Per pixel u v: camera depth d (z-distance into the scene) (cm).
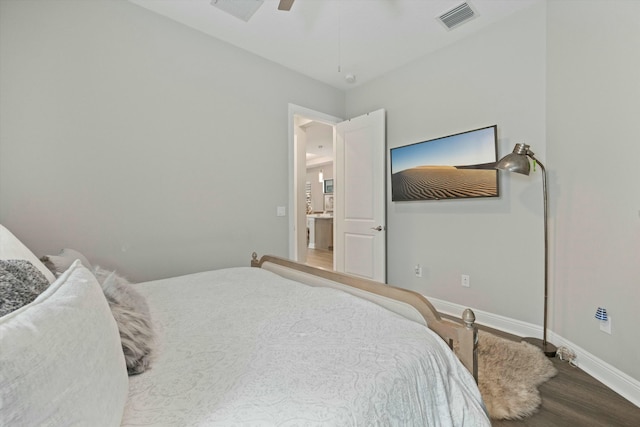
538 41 214
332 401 64
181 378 74
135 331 83
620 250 154
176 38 228
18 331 43
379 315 109
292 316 112
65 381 44
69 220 184
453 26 239
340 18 227
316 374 74
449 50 266
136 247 211
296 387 69
